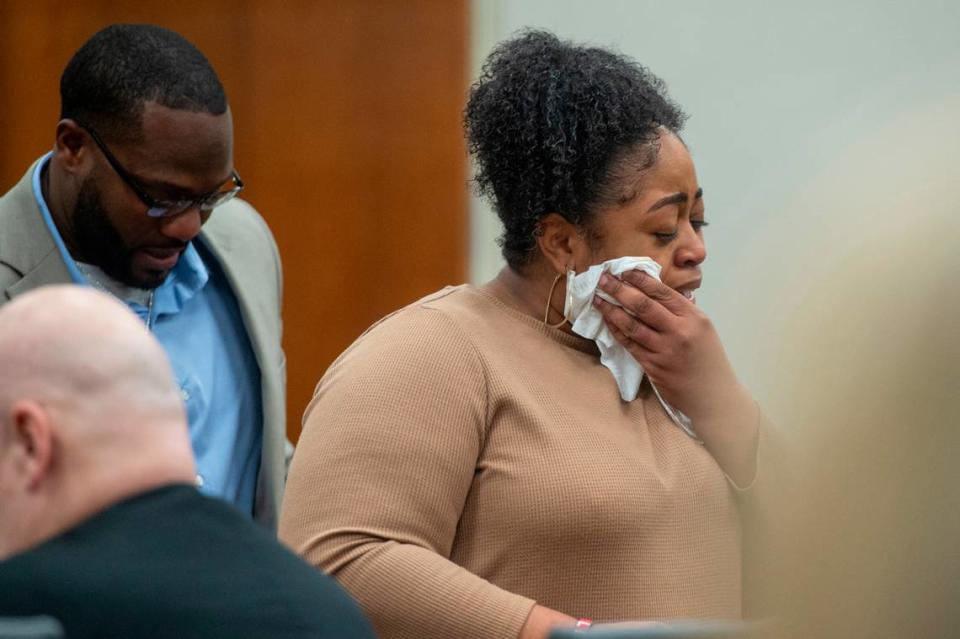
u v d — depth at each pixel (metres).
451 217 13.38
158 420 4.56
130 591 4.16
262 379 8.12
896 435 2.97
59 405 4.44
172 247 7.42
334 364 6.94
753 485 6.78
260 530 4.61
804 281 3.29
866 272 3.08
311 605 4.36
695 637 4.22
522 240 6.91
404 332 6.67
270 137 13.65
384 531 6.24
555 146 6.66
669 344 6.79
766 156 12.38
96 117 7.16
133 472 4.48
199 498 4.55
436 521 6.33
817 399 3.08
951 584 2.92
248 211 8.84
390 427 6.36
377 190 13.50
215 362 8.12
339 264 13.61
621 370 6.86
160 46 7.31
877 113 12.07
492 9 13.12
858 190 3.21
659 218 6.80
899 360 2.98
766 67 12.37
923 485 2.95
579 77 6.75
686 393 6.85
